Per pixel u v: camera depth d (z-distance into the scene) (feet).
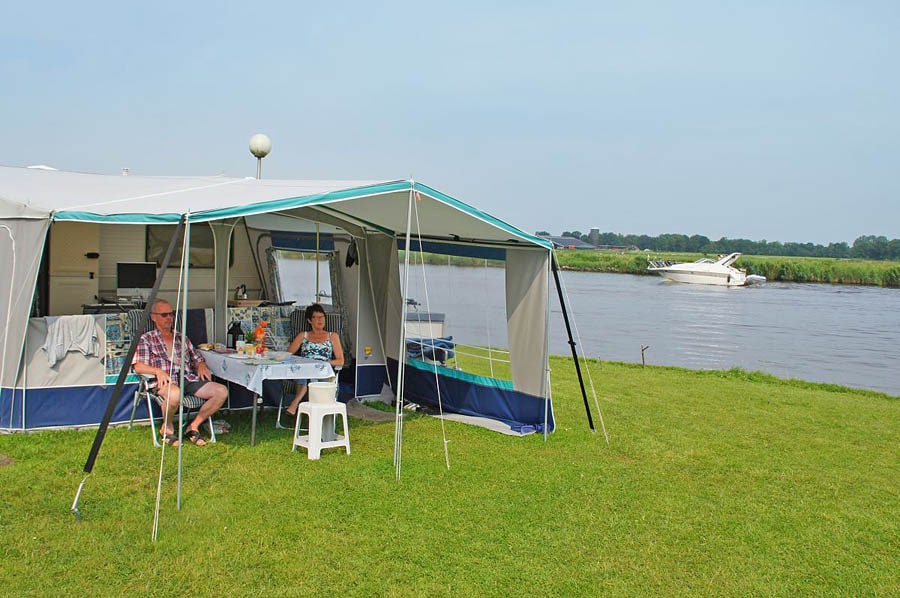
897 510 19.21
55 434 21.42
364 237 30.22
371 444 22.75
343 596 13.07
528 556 15.15
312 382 23.06
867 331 86.22
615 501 18.69
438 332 28.86
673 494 19.52
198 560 14.03
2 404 21.40
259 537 15.21
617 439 25.17
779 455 24.29
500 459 21.83
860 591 14.46
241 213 18.33
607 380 39.88
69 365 22.00
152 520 15.65
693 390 37.60
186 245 17.79
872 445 26.58
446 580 13.89
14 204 21.44
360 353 30.04
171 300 29.55
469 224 23.71
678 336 75.92
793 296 148.25
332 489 18.26
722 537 16.78
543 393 25.31
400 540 15.52
